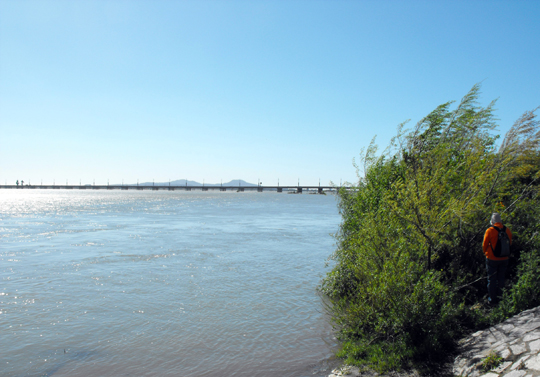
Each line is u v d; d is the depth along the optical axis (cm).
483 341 584
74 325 908
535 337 519
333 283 1125
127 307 1047
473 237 795
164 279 1370
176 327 894
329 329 875
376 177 1073
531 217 830
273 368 682
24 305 1061
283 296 1148
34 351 763
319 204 9725
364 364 643
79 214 5197
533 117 775
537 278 654
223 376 653
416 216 727
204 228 3284
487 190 788
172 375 661
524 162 800
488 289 711
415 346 627
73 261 1712
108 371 678
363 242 796
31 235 2714
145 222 3900
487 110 912
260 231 3055
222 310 1018
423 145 922
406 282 675
